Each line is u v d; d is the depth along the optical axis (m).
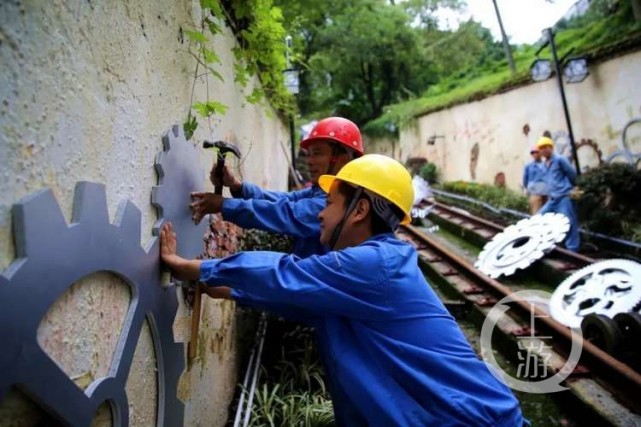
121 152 1.25
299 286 1.34
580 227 6.53
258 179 4.69
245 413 2.67
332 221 1.59
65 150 0.97
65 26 0.97
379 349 1.35
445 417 1.25
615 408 2.78
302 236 2.03
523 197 9.33
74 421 0.98
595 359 3.22
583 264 5.15
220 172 2.07
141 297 1.35
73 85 1.00
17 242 0.82
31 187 0.86
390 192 1.54
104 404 1.16
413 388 1.30
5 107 0.79
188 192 1.84
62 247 0.94
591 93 7.71
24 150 0.84
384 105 24.31
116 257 1.18
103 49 1.14
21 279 0.82
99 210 1.09
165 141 1.59
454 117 13.81
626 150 7.09
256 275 1.38
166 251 1.54
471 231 7.94
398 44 21.45
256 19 2.87
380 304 1.36
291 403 2.80
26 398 0.88
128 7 1.30
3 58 0.78
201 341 2.08
